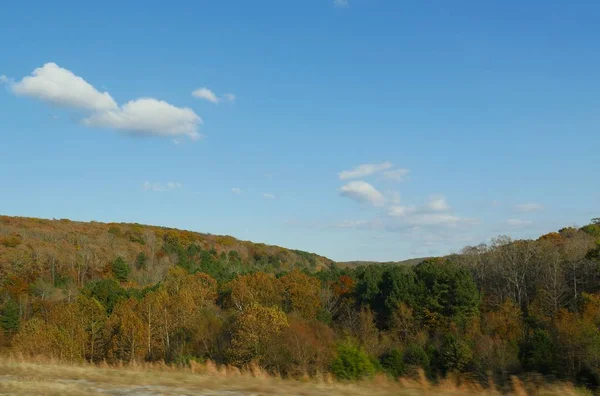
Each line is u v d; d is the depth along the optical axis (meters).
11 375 13.45
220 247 157.25
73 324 52.81
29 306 74.62
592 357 19.72
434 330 60.81
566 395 12.30
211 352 46.62
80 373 14.08
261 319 39.84
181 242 146.75
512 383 13.00
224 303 74.25
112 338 51.31
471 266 84.06
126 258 118.81
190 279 79.44
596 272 66.31
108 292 77.50
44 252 105.56
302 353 28.42
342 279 87.31
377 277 79.38
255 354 33.22
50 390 10.80
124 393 11.09
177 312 54.12
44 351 43.47
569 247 79.31
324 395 11.35
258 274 75.94
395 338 58.44
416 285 68.00
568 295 65.75
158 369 16.34
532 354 29.14
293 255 173.00
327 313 71.38
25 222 132.25
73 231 133.62
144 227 155.00
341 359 15.63
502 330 50.44
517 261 75.50
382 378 13.80
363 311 64.31
